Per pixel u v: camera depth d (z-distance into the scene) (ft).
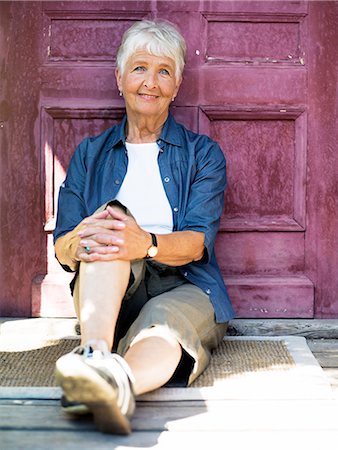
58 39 9.30
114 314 6.39
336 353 8.36
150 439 5.85
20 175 9.30
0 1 9.23
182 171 8.24
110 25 9.29
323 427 6.12
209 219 7.83
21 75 9.27
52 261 9.38
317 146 9.28
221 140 9.31
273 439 5.90
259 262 9.36
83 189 8.34
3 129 9.29
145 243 6.91
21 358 7.83
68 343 8.41
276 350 8.20
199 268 7.95
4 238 9.35
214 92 9.29
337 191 9.30
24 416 6.25
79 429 6.01
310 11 9.24
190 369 7.09
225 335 9.02
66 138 9.30
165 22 8.52
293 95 9.27
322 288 9.37
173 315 6.93
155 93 8.04
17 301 9.39
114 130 8.63
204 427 6.09
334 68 9.24
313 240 9.35
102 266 6.54
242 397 6.69
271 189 9.33
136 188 8.26
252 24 9.29
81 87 9.29
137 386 6.14
